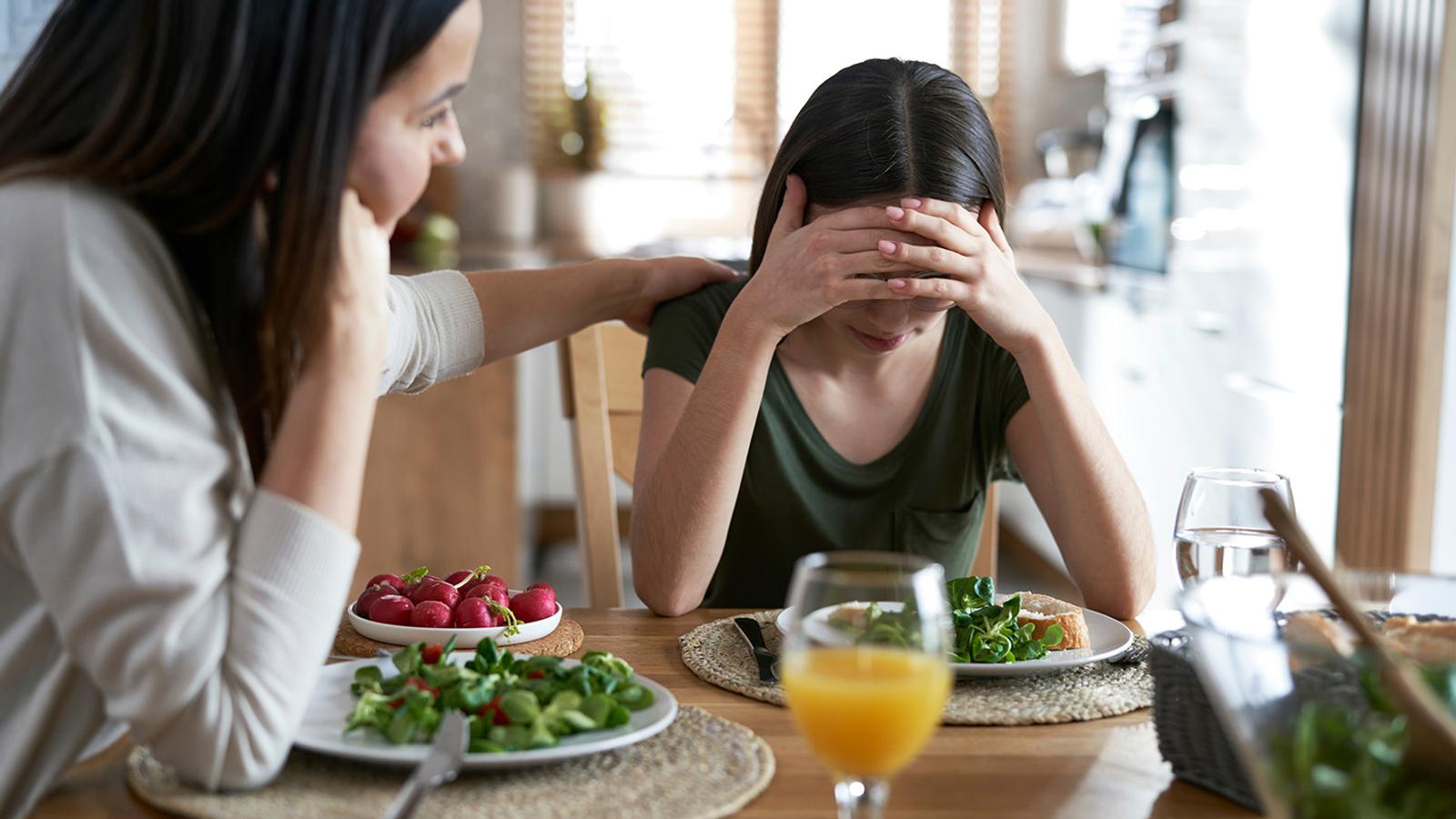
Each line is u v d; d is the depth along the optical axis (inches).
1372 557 88.6
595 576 61.2
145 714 29.7
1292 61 99.8
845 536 59.0
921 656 26.9
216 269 32.9
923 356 59.4
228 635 30.5
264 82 31.0
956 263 49.6
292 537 31.2
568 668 36.6
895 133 51.3
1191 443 118.7
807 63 213.0
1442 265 82.9
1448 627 30.9
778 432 57.7
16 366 30.0
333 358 32.4
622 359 65.5
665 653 43.9
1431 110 82.6
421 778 29.0
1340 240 91.9
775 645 44.4
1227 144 112.8
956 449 59.7
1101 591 52.2
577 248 189.0
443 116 35.7
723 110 213.9
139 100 30.8
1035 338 51.3
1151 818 30.7
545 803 30.4
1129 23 149.3
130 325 30.6
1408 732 23.9
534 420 183.6
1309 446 95.7
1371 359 88.9
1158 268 129.3
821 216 52.9
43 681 31.8
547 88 211.2
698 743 34.4
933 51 212.1
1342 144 91.7
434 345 52.7
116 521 29.5
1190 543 38.5
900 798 31.6
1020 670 39.6
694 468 49.9
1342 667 25.2
